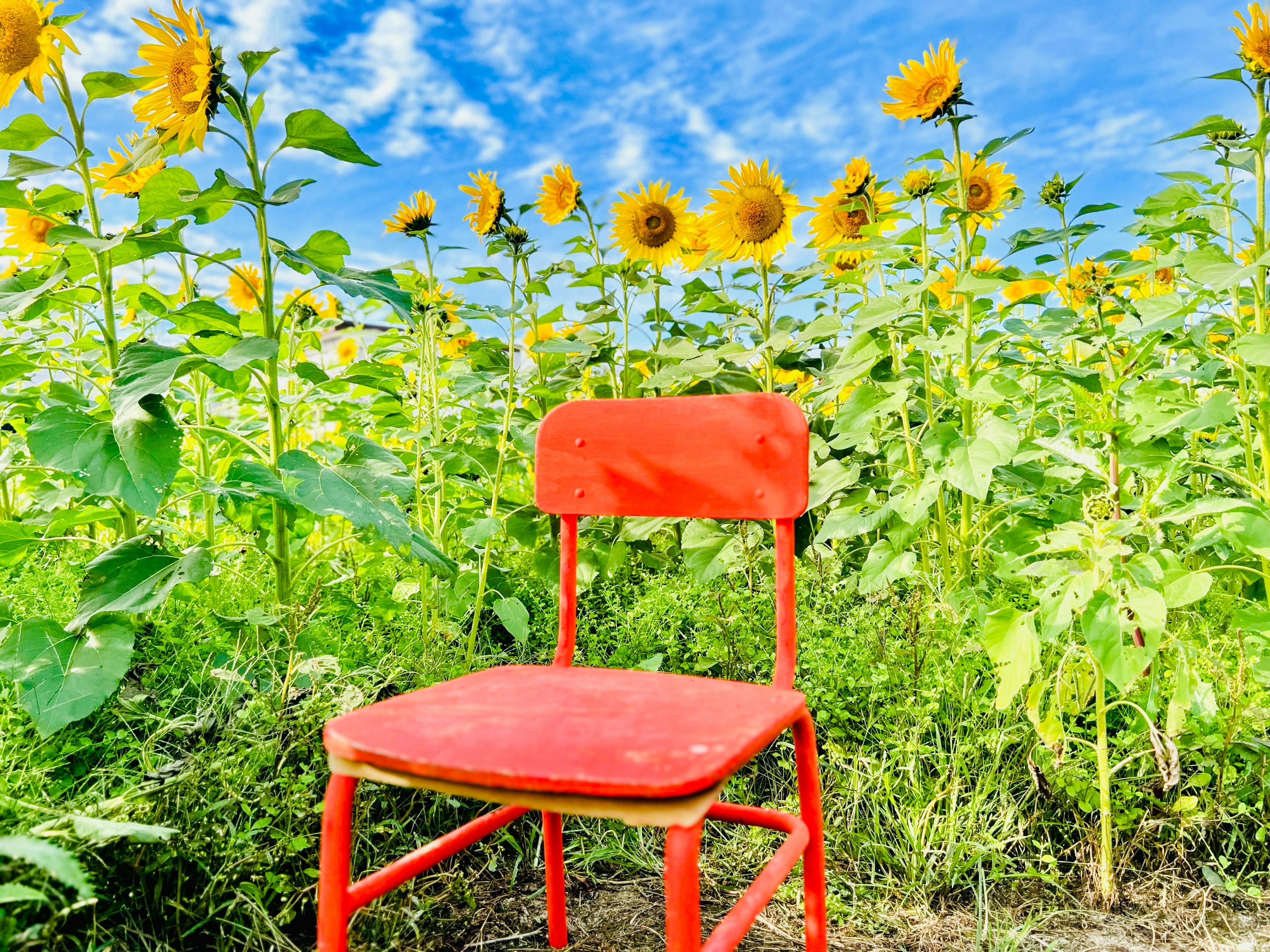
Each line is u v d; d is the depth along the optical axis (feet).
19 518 10.97
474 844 6.40
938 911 5.60
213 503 9.24
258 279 11.16
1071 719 6.43
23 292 7.61
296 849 5.09
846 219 10.55
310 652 7.13
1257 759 6.02
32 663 5.88
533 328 9.43
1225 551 7.67
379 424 11.84
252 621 6.56
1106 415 5.90
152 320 10.30
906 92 8.20
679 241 10.80
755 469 4.60
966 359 8.29
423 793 6.31
